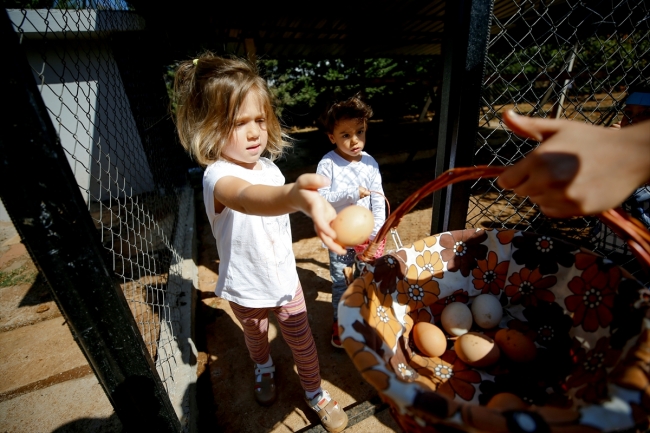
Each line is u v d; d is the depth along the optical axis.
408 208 0.85
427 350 0.94
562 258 0.91
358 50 6.81
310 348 1.49
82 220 0.84
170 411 1.18
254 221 1.31
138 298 2.37
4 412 1.69
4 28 0.67
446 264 1.07
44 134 0.74
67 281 0.85
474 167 0.74
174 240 3.04
